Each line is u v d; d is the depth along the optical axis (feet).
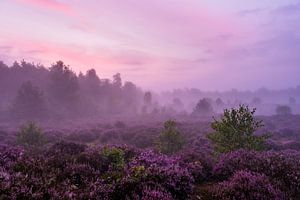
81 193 18.21
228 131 39.60
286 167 25.86
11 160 23.56
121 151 28.37
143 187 19.71
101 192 18.90
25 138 76.43
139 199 18.38
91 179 21.47
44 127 156.15
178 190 20.93
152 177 21.68
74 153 30.19
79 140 114.52
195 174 25.75
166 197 18.84
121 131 129.80
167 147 67.26
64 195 17.56
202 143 94.58
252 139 39.11
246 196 20.26
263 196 19.94
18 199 16.43
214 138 40.73
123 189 19.53
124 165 24.94
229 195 20.43
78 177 22.09
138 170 22.66
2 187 16.83
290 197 20.49
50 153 29.37
